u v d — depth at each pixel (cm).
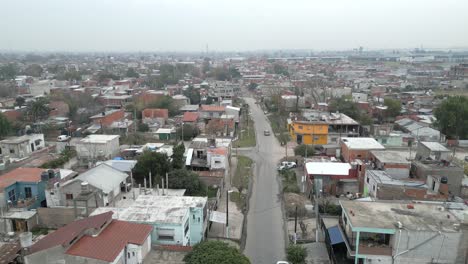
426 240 2908
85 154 6306
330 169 5356
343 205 3481
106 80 17012
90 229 2755
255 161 7050
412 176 4947
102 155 6281
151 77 18975
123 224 3009
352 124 7775
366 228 2967
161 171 5262
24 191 4466
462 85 16712
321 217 4209
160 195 4288
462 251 2889
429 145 5725
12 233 3734
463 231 2878
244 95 16538
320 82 17625
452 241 2880
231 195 5281
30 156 6519
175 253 2978
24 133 8212
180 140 8362
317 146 7569
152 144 7356
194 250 2908
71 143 7662
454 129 8106
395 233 2944
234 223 4425
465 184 4775
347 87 14925
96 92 13288
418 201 3844
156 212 3422
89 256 2497
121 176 4781
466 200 4381
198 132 8806
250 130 9656
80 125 9369
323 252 3656
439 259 2923
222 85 15650
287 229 4288
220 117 9506
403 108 10938
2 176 4647
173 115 10719
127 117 9888
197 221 3619
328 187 5147
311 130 7838
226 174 5984
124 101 11775
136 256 2747
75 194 4228
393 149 7375
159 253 2972
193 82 18100
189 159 5884
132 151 6806
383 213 3284
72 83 16288
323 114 8869
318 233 4094
